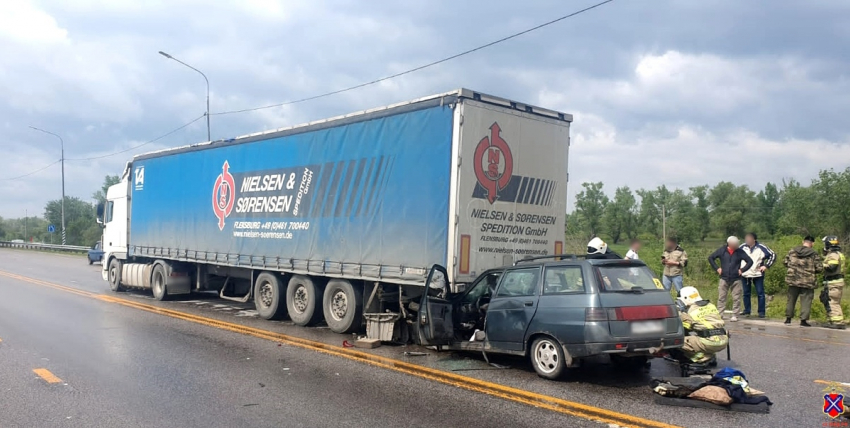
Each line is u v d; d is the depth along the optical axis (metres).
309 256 12.02
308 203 12.11
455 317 9.40
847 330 12.19
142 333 11.09
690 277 22.77
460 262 9.16
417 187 9.78
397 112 10.28
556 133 10.58
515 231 9.90
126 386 7.33
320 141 11.95
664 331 7.45
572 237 29.36
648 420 6.00
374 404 6.62
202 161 15.58
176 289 16.61
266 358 9.01
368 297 10.93
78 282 22.09
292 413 6.29
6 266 31.14
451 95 9.36
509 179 9.82
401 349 9.86
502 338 8.32
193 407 6.49
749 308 14.35
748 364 8.75
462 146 9.23
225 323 12.35
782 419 6.04
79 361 8.69
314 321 12.41
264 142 13.50
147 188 17.97
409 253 9.84
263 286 13.38
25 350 9.44
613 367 8.48
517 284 8.38
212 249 14.95
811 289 12.73
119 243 19.30
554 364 7.66
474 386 7.39
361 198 10.86
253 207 13.65
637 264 7.90
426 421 6.02
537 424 5.91
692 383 6.84
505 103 9.77
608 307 7.28
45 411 6.33
